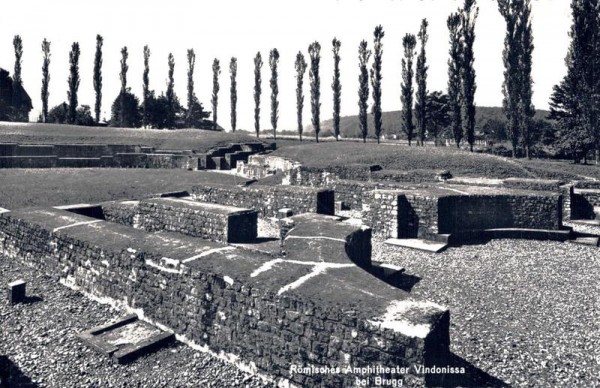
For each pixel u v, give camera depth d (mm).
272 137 60625
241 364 6363
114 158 37500
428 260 12461
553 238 14961
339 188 20141
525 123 35500
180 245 8234
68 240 9906
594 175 25219
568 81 33250
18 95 63844
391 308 5320
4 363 5852
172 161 37875
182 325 7227
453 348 7043
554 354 6871
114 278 8602
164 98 63906
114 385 5969
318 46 52125
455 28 36844
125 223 15680
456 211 15133
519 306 8906
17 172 28828
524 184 19188
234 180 28516
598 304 9023
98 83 59844
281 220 12633
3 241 12477
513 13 35031
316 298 5645
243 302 6348
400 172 22422
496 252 13406
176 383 6008
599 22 30469
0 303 8828
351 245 9844
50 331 7586
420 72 41594
